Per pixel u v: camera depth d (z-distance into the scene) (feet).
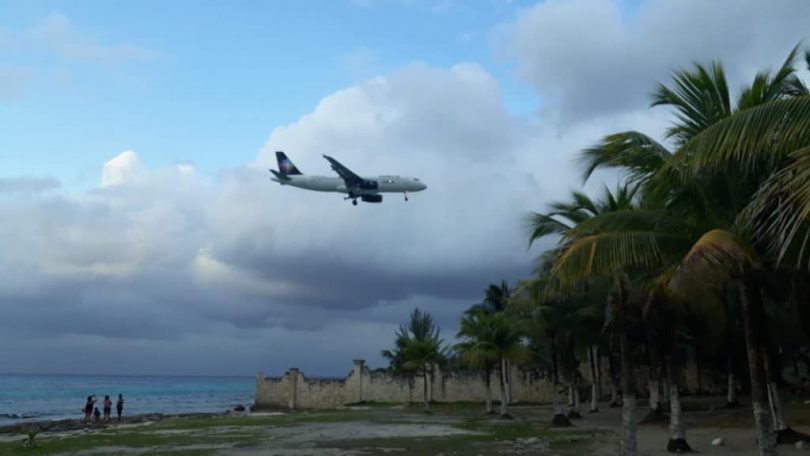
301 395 206.90
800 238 37.83
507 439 87.86
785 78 42.93
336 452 76.95
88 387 638.53
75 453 80.79
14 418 216.74
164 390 593.42
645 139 47.47
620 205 70.69
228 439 96.07
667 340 73.00
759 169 42.63
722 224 45.21
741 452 65.77
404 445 83.20
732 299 78.48
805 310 67.67
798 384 146.41
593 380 146.92
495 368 178.50
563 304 108.47
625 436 53.72
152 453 79.51
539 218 78.07
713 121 44.65
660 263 50.75
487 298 204.95
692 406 136.46
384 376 203.31
